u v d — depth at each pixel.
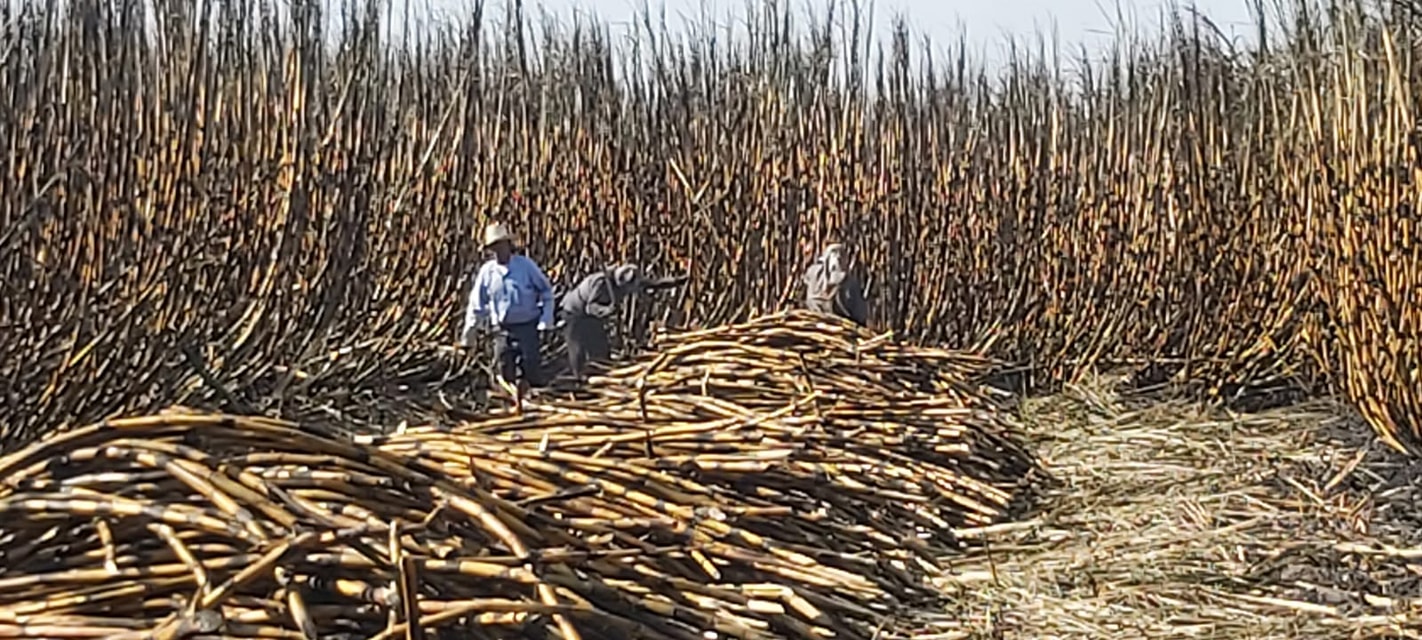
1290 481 7.71
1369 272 8.22
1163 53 11.99
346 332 9.60
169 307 7.50
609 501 5.25
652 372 8.47
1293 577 5.89
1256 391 11.30
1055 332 12.27
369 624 3.78
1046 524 6.89
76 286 6.79
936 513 6.79
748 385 8.04
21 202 6.38
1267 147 10.98
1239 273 11.38
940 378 9.37
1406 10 7.91
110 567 3.70
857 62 12.82
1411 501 7.35
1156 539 6.48
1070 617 5.37
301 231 8.61
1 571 3.78
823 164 12.54
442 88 11.47
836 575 5.34
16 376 6.37
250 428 4.37
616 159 12.50
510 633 3.98
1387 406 8.35
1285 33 9.28
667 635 4.45
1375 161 8.12
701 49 12.87
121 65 7.18
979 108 12.83
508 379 9.89
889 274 12.48
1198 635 5.14
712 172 12.52
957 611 5.47
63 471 4.09
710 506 5.51
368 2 9.37
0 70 6.38
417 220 10.77
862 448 7.17
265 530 3.87
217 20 8.09
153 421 4.25
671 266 12.49
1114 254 12.05
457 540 4.24
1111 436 9.62
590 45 12.76
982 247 12.48
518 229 12.20
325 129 8.85
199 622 3.43
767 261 12.49
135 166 7.21
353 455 4.42
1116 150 12.13
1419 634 5.14
